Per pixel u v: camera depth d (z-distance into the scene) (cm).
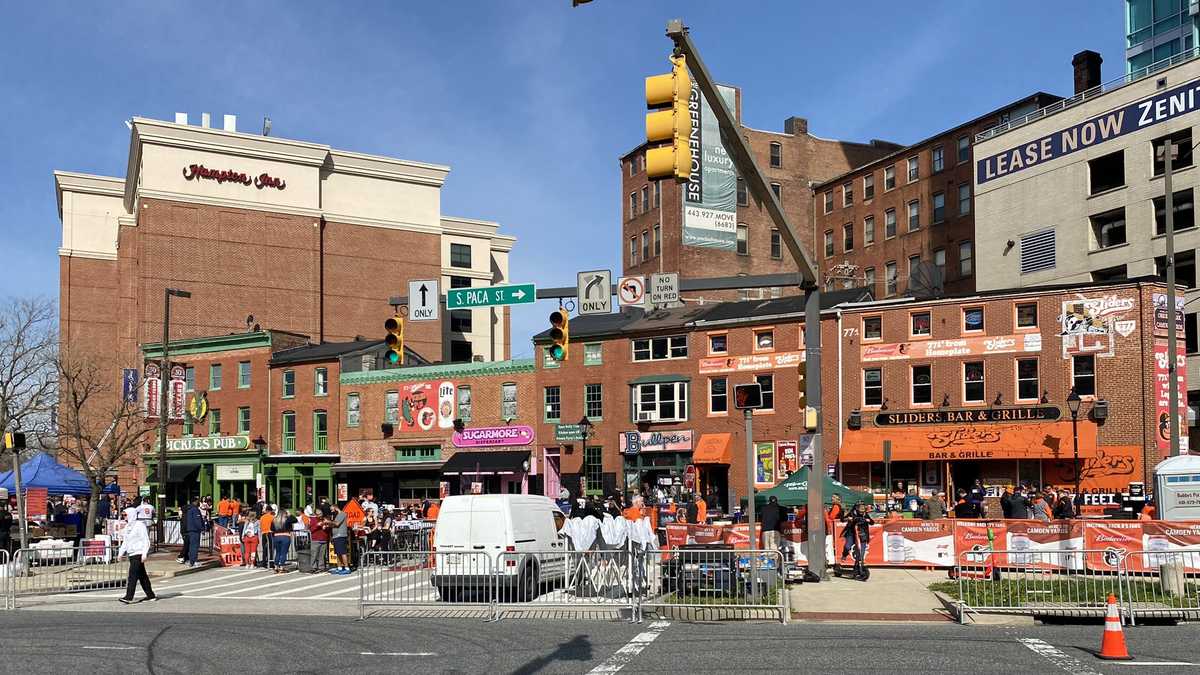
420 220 8275
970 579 1958
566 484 5128
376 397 5734
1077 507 3284
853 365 4516
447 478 5478
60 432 5003
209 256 7219
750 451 1795
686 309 5253
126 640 1483
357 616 1825
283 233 7519
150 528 3784
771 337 4728
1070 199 5169
